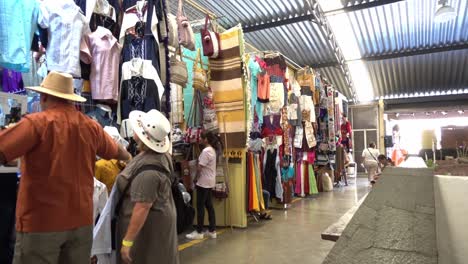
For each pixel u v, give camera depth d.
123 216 2.18
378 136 13.39
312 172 8.73
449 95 13.12
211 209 4.74
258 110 5.96
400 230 1.15
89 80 3.06
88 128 1.89
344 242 1.14
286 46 9.70
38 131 1.66
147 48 3.24
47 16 2.74
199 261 3.67
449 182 1.36
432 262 1.04
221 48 5.14
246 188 5.44
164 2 3.46
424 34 9.57
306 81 8.23
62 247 1.79
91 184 1.89
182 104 5.13
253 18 8.17
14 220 2.21
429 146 2.65
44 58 3.16
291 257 3.83
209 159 4.65
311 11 7.77
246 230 5.10
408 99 13.72
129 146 3.02
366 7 7.85
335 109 10.23
